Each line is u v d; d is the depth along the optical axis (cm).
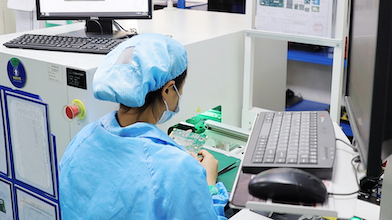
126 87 97
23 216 173
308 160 92
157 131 102
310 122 112
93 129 107
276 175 83
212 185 124
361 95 95
